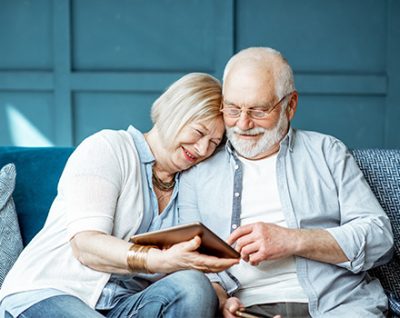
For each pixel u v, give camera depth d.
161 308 2.07
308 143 2.48
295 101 2.46
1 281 2.39
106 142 2.32
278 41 4.39
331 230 2.29
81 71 4.50
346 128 4.40
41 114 4.55
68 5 4.43
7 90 4.55
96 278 2.25
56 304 2.13
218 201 2.43
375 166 2.63
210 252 2.13
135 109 4.50
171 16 4.43
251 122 2.33
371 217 2.35
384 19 4.32
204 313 2.06
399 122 4.35
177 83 2.37
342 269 2.35
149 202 2.37
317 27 4.36
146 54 4.47
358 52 4.36
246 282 2.37
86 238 2.17
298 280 2.33
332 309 2.30
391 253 2.38
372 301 2.33
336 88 4.35
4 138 4.59
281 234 2.23
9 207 2.55
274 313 2.30
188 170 2.49
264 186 2.42
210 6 4.39
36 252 2.27
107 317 2.23
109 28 4.47
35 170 2.69
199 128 2.32
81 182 2.24
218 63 4.40
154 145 2.41
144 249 2.12
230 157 2.46
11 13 4.51
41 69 4.53
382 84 4.34
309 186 2.41
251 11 4.38
